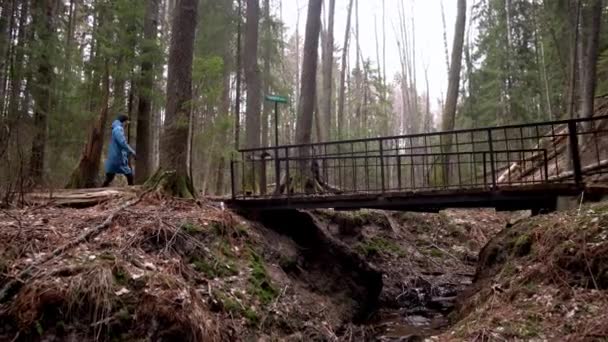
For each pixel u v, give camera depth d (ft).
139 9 33.47
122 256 15.64
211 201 25.46
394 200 23.49
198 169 47.29
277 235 25.34
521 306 15.52
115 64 34.27
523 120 63.21
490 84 67.62
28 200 20.51
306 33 35.17
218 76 32.65
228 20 46.21
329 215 33.06
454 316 22.43
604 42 43.91
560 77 54.49
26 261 14.32
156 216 19.11
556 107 58.75
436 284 33.35
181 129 24.17
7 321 12.67
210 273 17.97
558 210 21.20
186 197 23.31
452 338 15.29
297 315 19.60
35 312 12.68
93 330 12.92
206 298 16.28
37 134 31.45
